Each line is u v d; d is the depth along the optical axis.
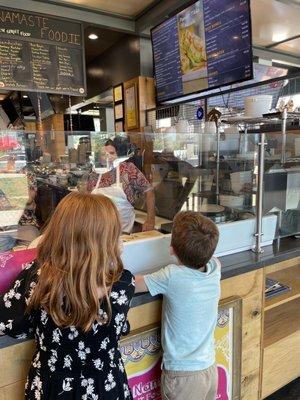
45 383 0.89
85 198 0.93
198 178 1.87
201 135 1.88
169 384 1.21
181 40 3.35
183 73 3.44
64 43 3.67
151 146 2.07
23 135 1.72
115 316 0.94
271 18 4.27
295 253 1.66
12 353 1.04
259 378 1.68
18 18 3.40
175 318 1.19
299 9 3.98
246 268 1.48
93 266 0.88
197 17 3.08
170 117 4.02
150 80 4.31
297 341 1.85
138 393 1.29
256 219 1.63
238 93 3.51
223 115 2.67
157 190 2.02
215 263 1.27
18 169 1.69
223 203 1.75
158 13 3.76
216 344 1.44
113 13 4.02
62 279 0.86
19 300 0.92
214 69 3.02
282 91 3.59
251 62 2.67
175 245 1.22
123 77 4.88
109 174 1.94
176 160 1.97
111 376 0.93
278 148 1.69
